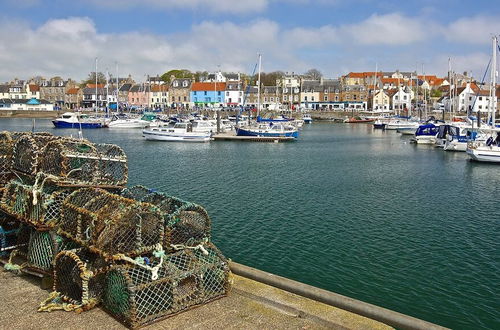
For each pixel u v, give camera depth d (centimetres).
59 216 827
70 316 698
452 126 5053
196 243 830
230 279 800
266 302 763
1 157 1009
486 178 2981
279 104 12062
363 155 4312
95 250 724
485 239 1603
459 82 14175
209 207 1995
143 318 669
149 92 12838
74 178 956
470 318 1047
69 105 13400
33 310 715
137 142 5384
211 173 3031
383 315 718
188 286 741
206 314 712
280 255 1414
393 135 7106
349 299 757
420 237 1616
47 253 803
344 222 1792
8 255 912
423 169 3384
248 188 2470
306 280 1237
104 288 724
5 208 916
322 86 13212
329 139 6275
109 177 1000
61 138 1054
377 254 1436
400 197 2306
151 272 705
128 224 745
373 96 12362
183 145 5103
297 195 2295
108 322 683
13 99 12888
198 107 11600
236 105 12719
